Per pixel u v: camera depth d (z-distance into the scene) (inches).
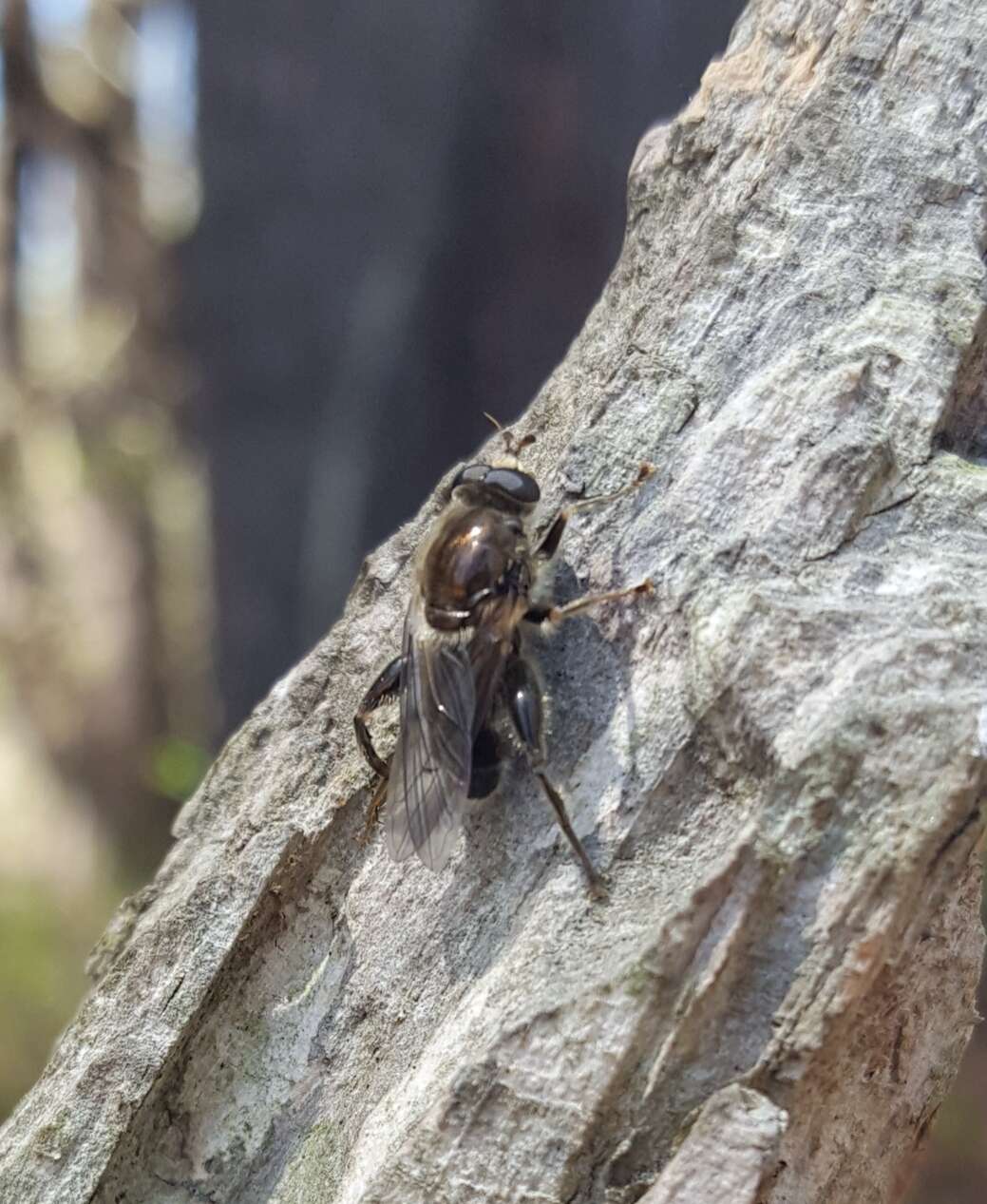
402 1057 2.9
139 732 8.6
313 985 3.0
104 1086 3.0
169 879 3.1
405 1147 2.7
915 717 2.7
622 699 2.9
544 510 3.0
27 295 9.8
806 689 2.8
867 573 2.9
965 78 3.1
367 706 3.1
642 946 2.7
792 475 2.9
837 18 3.2
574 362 3.2
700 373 3.0
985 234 3.1
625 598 2.9
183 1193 3.0
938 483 2.9
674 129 3.2
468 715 3.0
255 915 3.0
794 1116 2.7
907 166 3.1
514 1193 2.7
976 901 2.9
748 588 2.8
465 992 2.9
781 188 3.1
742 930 2.7
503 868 2.9
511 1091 2.7
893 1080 2.9
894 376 3.0
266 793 3.1
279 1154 2.9
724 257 3.1
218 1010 3.0
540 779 2.9
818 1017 2.7
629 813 2.8
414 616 3.1
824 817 2.7
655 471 3.0
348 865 3.0
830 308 3.0
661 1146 2.7
